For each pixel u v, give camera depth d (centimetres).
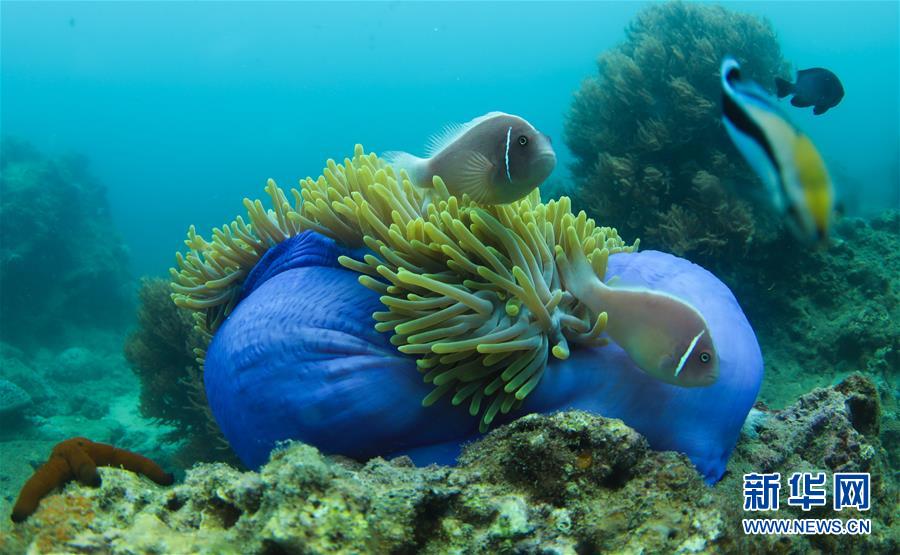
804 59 795
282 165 941
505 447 29
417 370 33
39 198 208
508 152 31
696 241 98
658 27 116
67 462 29
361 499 24
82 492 28
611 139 110
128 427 145
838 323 89
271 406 33
